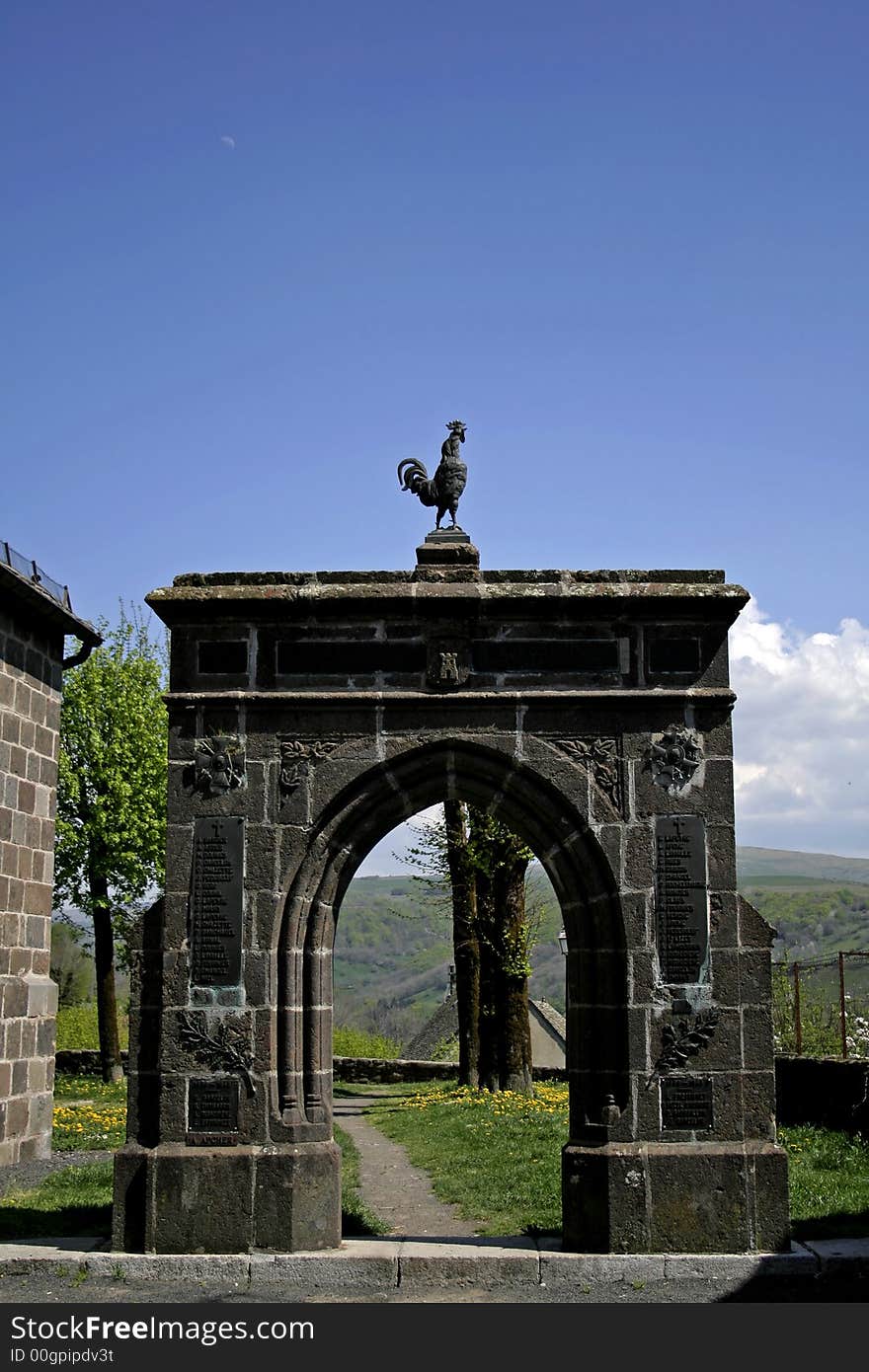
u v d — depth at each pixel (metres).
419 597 12.59
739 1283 11.47
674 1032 12.24
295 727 12.70
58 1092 30.36
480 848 27.73
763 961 12.38
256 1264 11.59
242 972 12.35
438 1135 21.31
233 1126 12.12
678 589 12.63
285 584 12.83
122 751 33.91
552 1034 39.94
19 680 18.91
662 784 12.61
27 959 18.97
